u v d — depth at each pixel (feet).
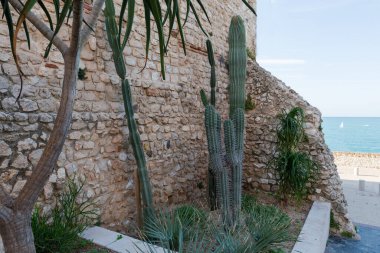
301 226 13.43
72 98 5.50
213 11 19.11
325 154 17.21
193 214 11.25
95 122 11.28
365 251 14.16
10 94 8.77
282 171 15.62
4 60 8.66
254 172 19.38
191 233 9.75
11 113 8.75
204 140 17.90
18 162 8.87
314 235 12.05
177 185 15.48
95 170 11.27
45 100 9.71
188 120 16.48
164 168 14.66
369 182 31.48
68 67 5.39
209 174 15.07
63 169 10.08
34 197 5.41
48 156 5.37
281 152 16.60
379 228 17.56
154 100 14.10
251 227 10.30
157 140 14.26
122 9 5.32
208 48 14.98
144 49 13.71
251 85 20.61
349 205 22.67
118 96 12.32
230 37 12.19
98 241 9.52
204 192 17.69
